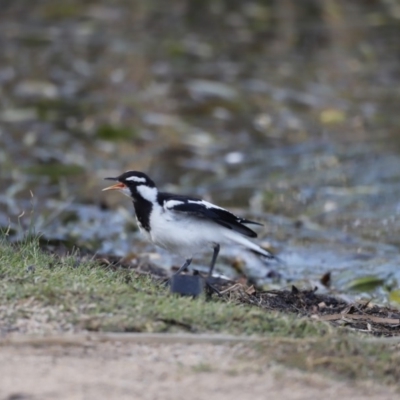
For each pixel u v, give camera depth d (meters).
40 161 18.09
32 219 10.85
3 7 27.14
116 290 8.07
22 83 21.86
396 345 7.64
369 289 11.95
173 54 23.81
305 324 7.78
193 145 19.14
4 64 22.95
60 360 6.66
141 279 9.20
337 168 17.73
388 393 6.58
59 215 15.29
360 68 23.30
